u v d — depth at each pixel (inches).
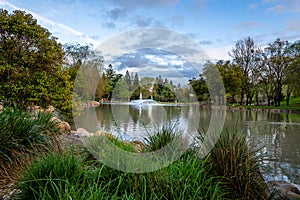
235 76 890.1
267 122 438.6
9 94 255.0
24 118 109.3
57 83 301.3
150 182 65.3
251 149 100.3
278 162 165.3
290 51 910.4
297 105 935.0
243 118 505.7
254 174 83.8
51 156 76.3
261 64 996.6
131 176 69.5
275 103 986.1
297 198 97.4
